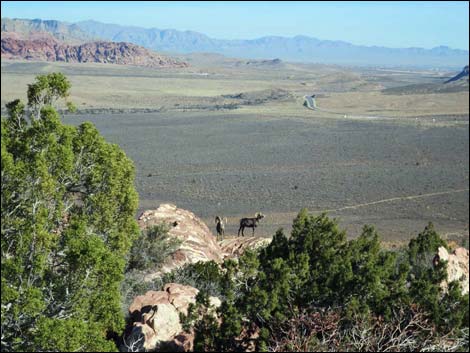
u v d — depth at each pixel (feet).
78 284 34.94
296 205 220.23
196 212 206.08
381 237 165.99
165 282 51.39
